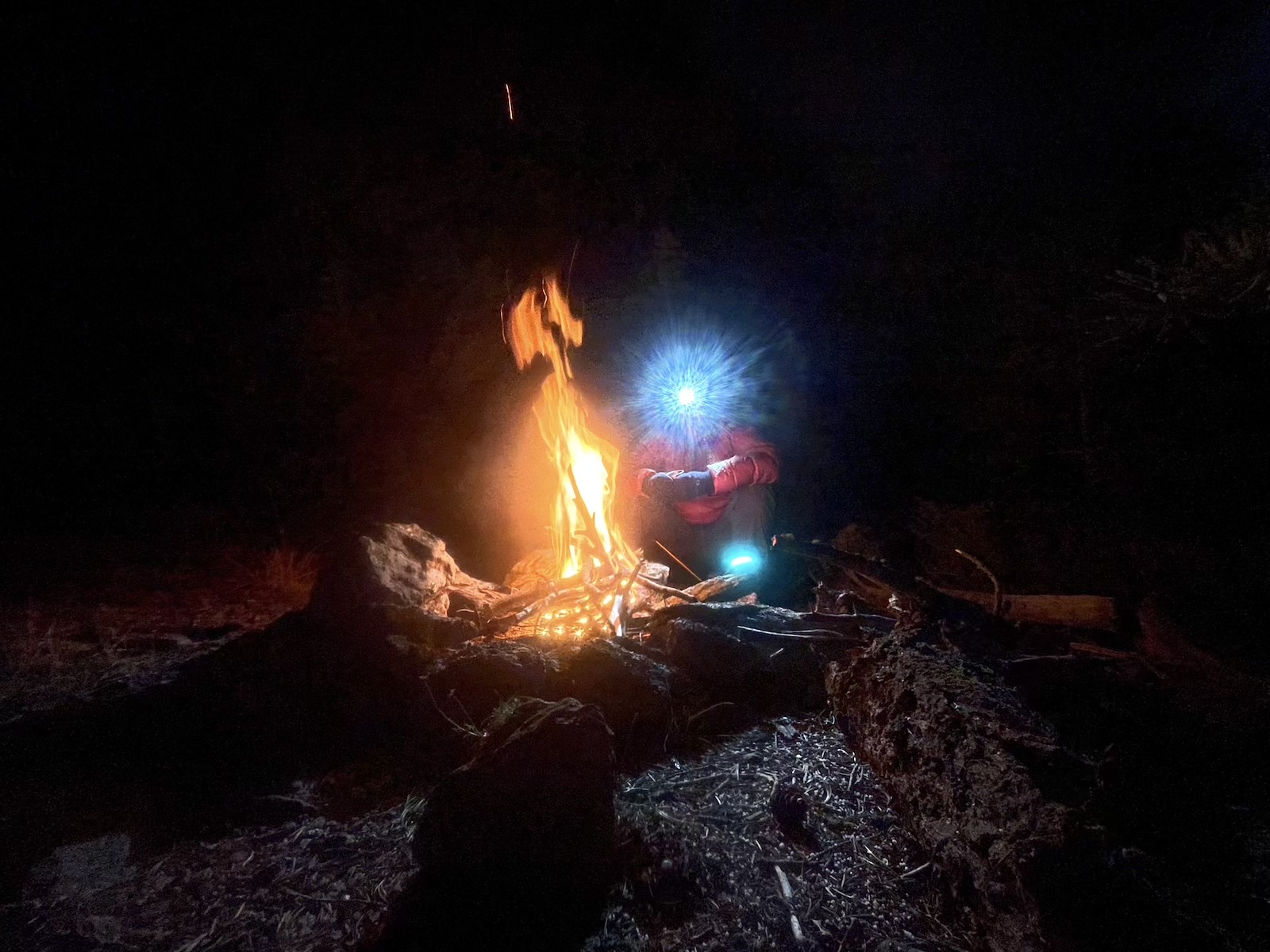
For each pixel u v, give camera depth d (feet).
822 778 8.79
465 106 21.77
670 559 15.92
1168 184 16.92
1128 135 17.58
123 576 18.11
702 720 9.96
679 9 21.04
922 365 20.18
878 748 8.34
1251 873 7.16
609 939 6.73
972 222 19.21
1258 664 10.35
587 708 8.00
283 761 9.63
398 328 22.33
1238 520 11.55
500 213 21.99
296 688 10.39
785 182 21.29
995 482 16.65
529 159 21.85
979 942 6.40
